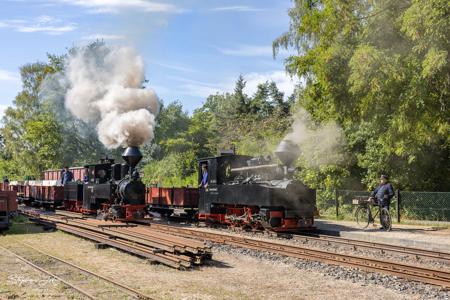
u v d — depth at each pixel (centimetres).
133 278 879
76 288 777
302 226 1586
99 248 1214
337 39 1647
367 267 962
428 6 1245
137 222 1845
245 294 779
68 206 2445
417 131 1605
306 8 1817
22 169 4794
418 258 1130
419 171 2073
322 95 1930
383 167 2089
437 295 785
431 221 1900
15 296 735
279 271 969
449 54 1317
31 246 1247
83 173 2445
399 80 1379
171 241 1084
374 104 1552
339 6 1594
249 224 1675
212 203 1873
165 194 2197
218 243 1336
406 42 1459
